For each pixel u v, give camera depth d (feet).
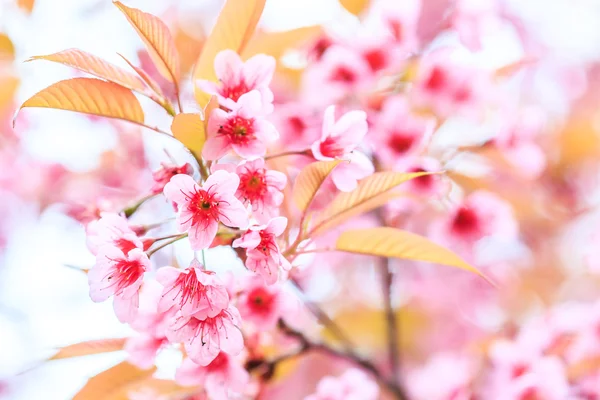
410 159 2.42
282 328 2.30
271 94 2.07
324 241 2.68
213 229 1.99
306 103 2.49
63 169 2.85
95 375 2.19
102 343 2.16
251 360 2.27
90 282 2.00
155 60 2.12
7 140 3.00
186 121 2.01
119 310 2.00
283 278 2.06
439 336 3.52
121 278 2.00
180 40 2.70
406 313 3.48
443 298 3.52
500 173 2.85
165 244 2.05
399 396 2.43
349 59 2.47
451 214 2.58
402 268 3.41
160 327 2.08
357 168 2.11
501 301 3.51
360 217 2.65
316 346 2.34
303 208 2.10
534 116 2.67
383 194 2.19
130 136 2.79
